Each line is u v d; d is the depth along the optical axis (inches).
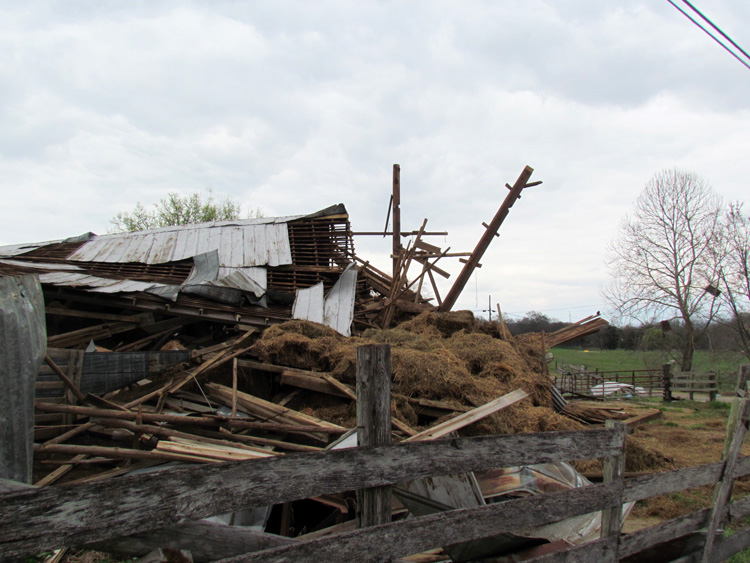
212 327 443.8
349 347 323.0
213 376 313.6
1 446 166.1
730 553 167.0
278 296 465.4
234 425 239.3
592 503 125.3
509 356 383.2
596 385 1040.2
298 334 339.3
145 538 100.3
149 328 418.3
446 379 302.8
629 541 135.7
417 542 97.4
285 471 85.0
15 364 174.2
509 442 113.0
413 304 543.8
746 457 170.6
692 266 1160.8
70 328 421.4
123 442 247.4
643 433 442.0
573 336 601.3
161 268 510.3
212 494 78.2
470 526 105.0
